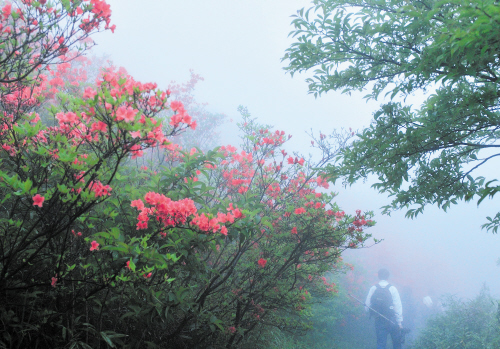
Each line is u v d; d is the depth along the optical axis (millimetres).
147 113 2268
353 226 4297
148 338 2889
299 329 4641
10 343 2143
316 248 4477
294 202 4715
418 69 2719
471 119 3100
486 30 1854
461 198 3809
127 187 2850
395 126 3598
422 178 3926
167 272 2611
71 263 2520
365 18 3311
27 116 2852
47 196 2268
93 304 2725
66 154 2004
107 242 2510
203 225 2523
